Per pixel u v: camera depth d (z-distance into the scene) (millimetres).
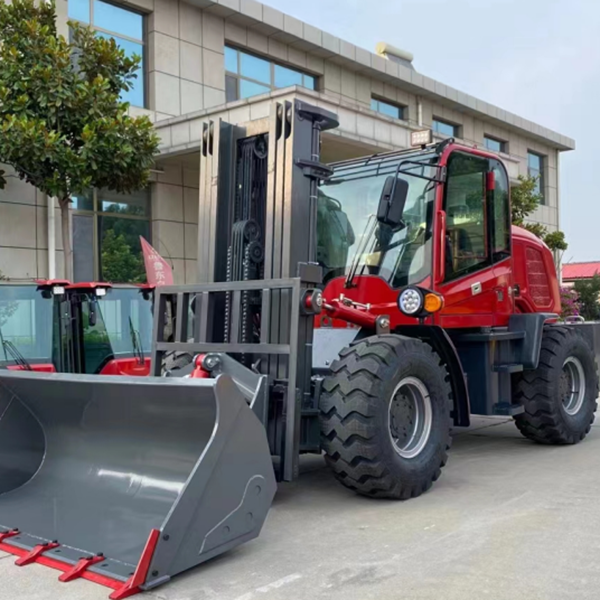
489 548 3703
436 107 19141
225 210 5152
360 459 4352
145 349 7652
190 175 13422
